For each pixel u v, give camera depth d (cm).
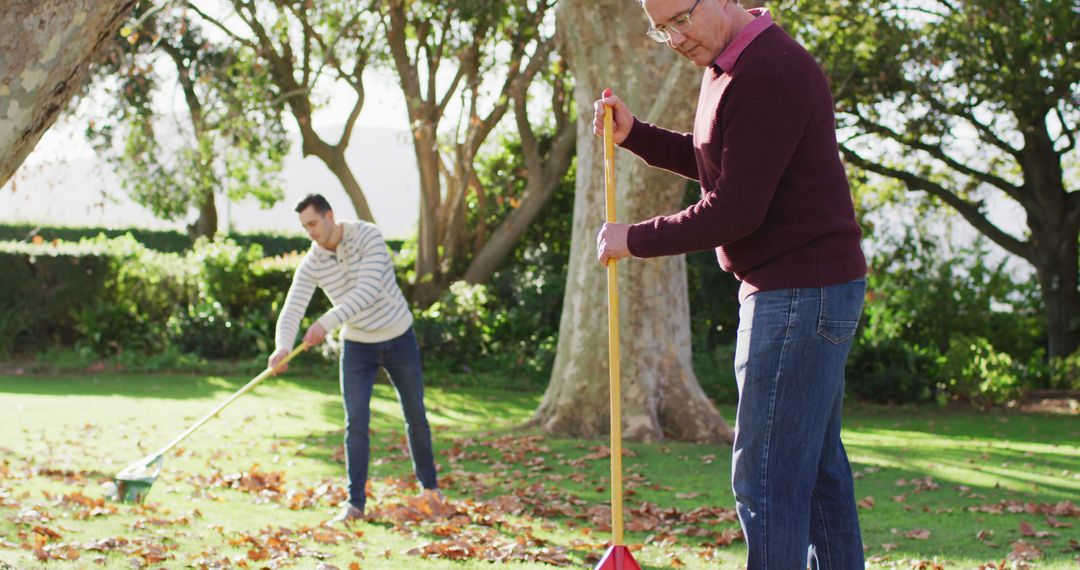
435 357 1513
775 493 269
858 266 272
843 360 275
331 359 1477
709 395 1422
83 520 486
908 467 714
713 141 274
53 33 287
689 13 269
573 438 837
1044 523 530
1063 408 1447
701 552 458
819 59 1529
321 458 740
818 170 268
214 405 1113
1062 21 1382
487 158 1856
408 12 1612
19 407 1018
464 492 604
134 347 1515
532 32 1562
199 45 1641
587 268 862
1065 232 1731
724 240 265
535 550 446
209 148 1504
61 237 2317
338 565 415
